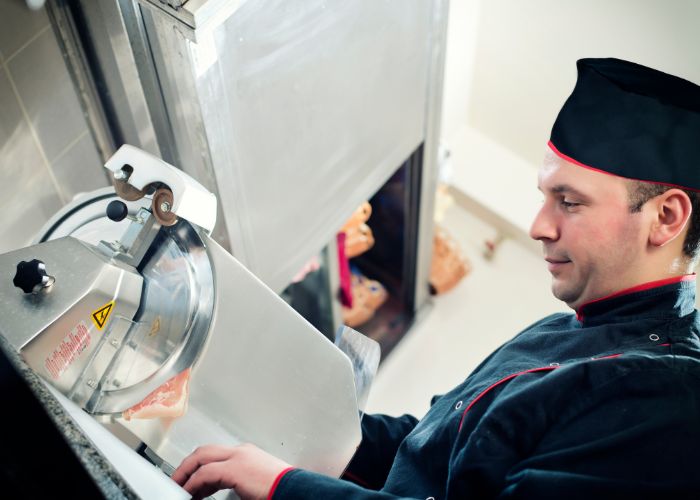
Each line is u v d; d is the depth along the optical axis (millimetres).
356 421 1057
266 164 1599
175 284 975
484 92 3043
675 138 924
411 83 1963
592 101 969
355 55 1658
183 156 1479
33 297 860
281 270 1908
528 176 3145
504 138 3158
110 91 1517
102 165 1691
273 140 1571
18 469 469
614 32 2455
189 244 990
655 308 1011
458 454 1003
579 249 1013
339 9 1514
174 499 665
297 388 1015
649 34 2375
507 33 2744
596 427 899
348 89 1711
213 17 1081
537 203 3092
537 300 3074
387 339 2936
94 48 1431
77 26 1401
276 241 1808
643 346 984
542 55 2709
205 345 966
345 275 2494
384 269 2900
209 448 967
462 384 1193
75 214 1071
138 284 945
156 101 1388
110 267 909
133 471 682
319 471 1062
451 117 3115
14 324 844
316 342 993
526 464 912
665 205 954
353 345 1155
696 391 881
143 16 1225
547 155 1043
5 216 1517
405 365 2922
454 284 3031
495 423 958
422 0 1784
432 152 2330
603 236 988
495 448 950
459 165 3195
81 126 1580
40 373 861
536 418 939
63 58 1453
